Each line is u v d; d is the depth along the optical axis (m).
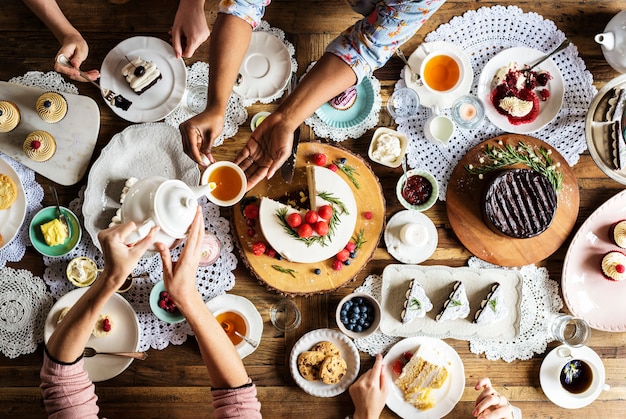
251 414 1.46
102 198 1.85
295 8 1.97
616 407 1.95
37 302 1.86
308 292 1.89
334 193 1.87
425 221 1.94
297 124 1.53
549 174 1.95
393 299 1.92
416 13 1.40
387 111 1.97
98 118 1.88
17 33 1.91
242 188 1.63
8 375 1.84
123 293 1.86
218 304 1.86
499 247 1.94
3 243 1.84
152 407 1.86
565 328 1.95
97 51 1.92
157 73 1.86
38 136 1.83
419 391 1.87
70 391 1.37
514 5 2.01
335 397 1.89
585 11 2.02
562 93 1.97
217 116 1.56
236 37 1.54
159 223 1.32
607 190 1.99
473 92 2.00
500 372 1.94
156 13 1.94
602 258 1.95
